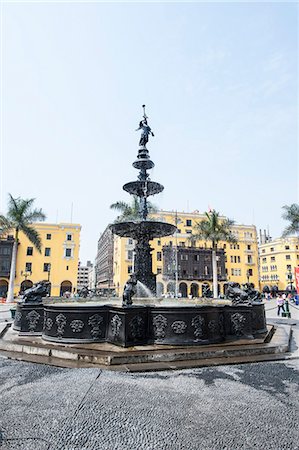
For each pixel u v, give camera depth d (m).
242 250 59.66
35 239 31.45
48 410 3.36
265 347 6.34
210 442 2.75
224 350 5.96
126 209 26.12
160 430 2.96
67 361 5.40
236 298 7.69
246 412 3.40
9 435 2.81
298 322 14.77
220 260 55.31
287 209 27.69
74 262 52.12
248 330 7.22
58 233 52.53
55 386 4.11
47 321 6.70
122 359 5.27
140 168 11.74
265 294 53.81
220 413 3.37
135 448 2.63
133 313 6.11
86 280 159.38
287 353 6.35
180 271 51.81
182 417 3.25
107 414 3.28
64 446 2.64
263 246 82.00
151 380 4.46
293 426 3.08
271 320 16.25
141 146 12.04
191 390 4.07
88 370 4.85
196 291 53.12
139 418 3.21
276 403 3.66
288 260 73.81
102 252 75.81
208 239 32.97
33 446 2.63
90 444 2.68
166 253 52.12
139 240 10.73
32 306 7.58
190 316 6.39
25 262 50.22
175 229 10.39
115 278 54.28
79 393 3.86
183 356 5.62
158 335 6.28
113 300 14.56
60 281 50.84
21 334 7.39
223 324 7.09
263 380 4.55
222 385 4.29
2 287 49.62
